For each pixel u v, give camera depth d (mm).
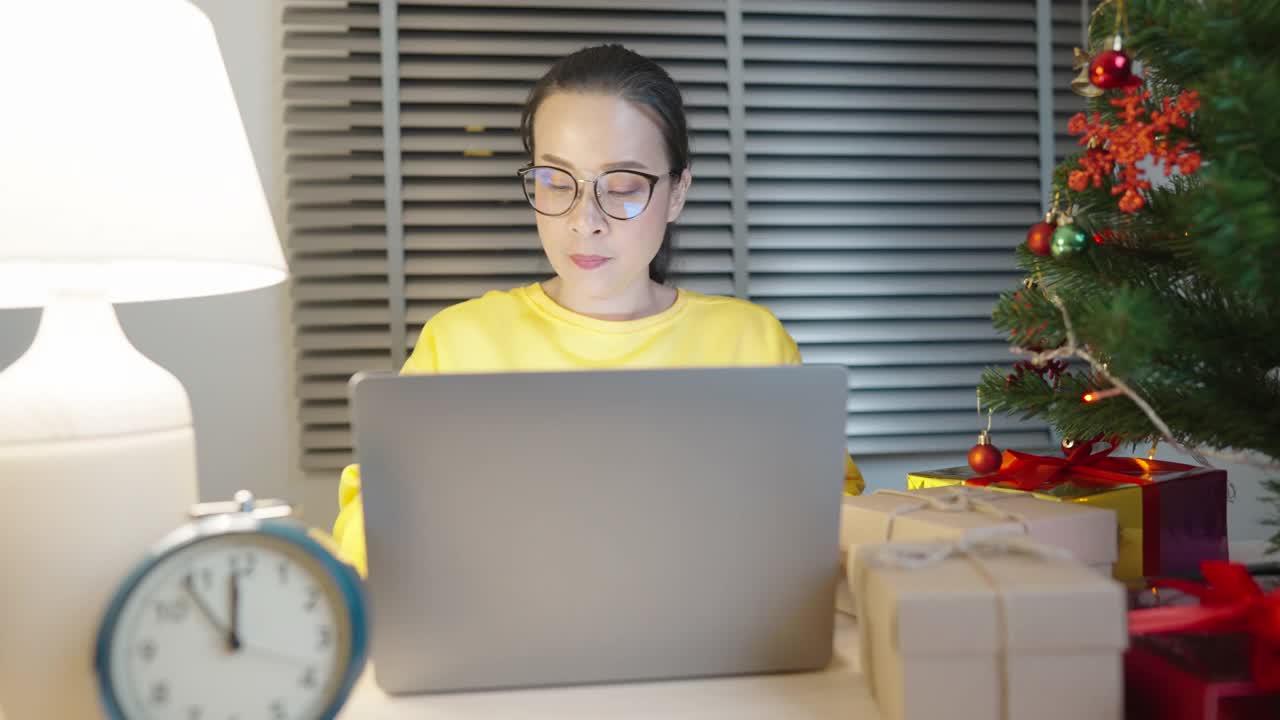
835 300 1890
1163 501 811
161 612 499
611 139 1136
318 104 1748
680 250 1831
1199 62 587
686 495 615
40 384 609
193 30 721
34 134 627
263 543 513
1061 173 720
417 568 604
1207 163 568
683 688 634
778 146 1849
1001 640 534
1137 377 650
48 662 587
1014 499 762
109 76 654
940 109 1889
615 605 623
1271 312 608
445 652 619
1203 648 581
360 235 1750
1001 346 1913
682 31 1810
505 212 1772
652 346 1362
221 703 504
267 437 1755
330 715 517
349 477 1085
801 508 628
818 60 1851
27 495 581
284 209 1761
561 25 1779
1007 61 1897
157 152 671
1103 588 537
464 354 1358
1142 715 585
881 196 1870
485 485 600
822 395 617
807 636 645
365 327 1775
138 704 493
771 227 1874
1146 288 634
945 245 1886
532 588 615
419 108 1760
